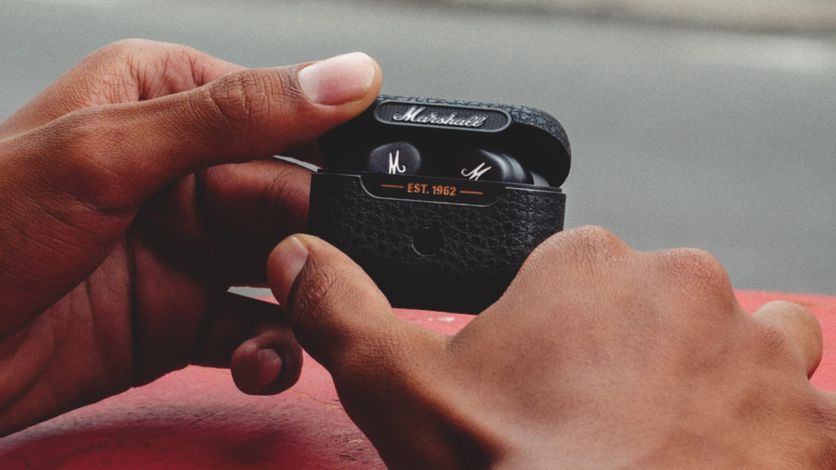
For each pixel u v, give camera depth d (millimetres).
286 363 479
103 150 418
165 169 426
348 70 422
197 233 486
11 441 463
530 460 366
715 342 382
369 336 390
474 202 428
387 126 435
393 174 431
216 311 498
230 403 497
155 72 485
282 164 494
